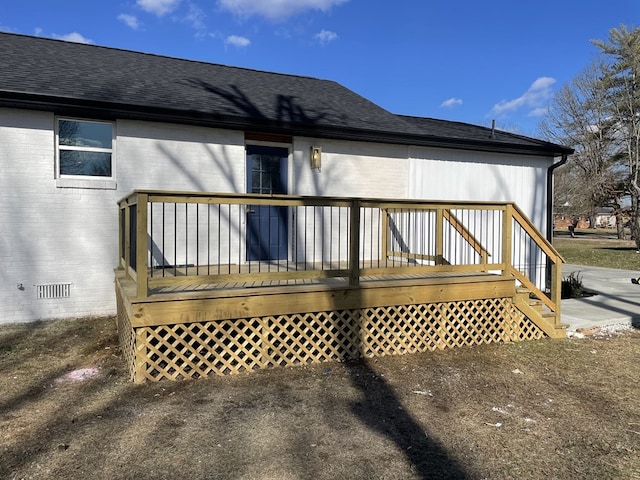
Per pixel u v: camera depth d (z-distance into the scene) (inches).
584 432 123.8
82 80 257.6
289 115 287.3
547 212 376.5
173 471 98.8
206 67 362.0
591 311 282.0
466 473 101.3
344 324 187.6
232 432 118.5
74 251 240.5
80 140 243.4
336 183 305.1
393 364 182.9
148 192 148.9
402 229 306.2
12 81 226.7
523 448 113.8
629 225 1088.2
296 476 97.7
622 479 100.3
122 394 144.3
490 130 425.1
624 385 162.6
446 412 135.4
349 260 187.8
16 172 227.1
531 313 223.6
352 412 133.6
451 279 207.0
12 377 158.2
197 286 182.7
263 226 291.6
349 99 374.0
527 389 156.9
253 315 170.6
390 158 320.8
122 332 190.4
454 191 342.0
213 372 166.7
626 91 989.8
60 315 239.5
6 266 227.8
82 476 96.3
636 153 967.0
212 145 267.6
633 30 979.9
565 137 1101.7
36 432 116.7
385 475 99.1
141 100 246.8
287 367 175.9
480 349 206.5
